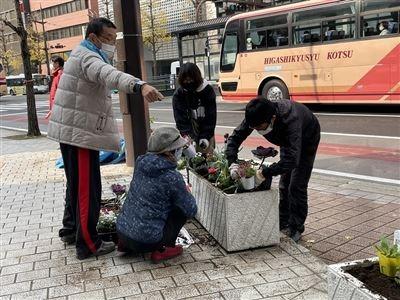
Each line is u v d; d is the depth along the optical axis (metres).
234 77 15.95
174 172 3.67
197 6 28.27
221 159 4.38
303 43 13.73
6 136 14.26
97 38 3.78
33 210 5.50
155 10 39.16
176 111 4.92
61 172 7.64
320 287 3.26
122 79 3.39
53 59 8.01
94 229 3.97
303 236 4.42
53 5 66.75
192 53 25.58
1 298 3.34
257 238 3.95
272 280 3.40
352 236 4.38
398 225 4.61
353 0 12.45
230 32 15.84
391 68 11.88
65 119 3.71
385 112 12.87
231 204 3.83
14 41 61.41
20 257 4.07
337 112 13.62
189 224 4.68
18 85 56.38
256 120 3.59
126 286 3.43
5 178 7.41
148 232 3.62
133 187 3.74
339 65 12.95
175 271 3.63
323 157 8.12
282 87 14.48
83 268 3.78
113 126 3.90
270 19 14.53
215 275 3.53
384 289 2.27
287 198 4.46
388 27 11.84
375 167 7.21
